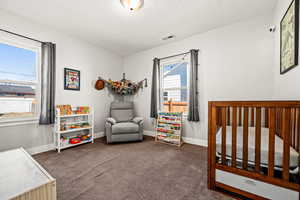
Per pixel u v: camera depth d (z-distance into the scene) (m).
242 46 2.36
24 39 2.26
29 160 1.24
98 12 2.11
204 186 1.44
